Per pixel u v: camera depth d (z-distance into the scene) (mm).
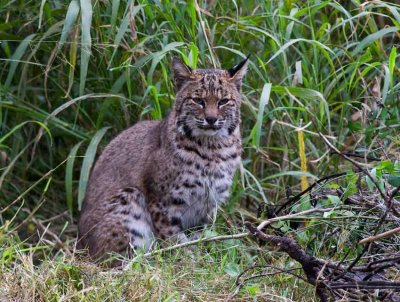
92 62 12578
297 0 12672
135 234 11258
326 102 11609
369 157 11156
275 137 12664
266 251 9977
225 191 11383
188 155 11039
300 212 10008
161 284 8977
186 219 11320
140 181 11297
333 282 8805
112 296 8836
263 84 12594
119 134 11969
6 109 12758
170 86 12203
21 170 12961
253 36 12383
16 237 11086
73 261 9578
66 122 12938
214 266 9820
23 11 12695
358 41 12719
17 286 9031
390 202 9125
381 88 12680
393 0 13562
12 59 11859
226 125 11156
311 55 12477
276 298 9008
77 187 13352
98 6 11922
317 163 12086
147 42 12328
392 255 9227
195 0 11555
